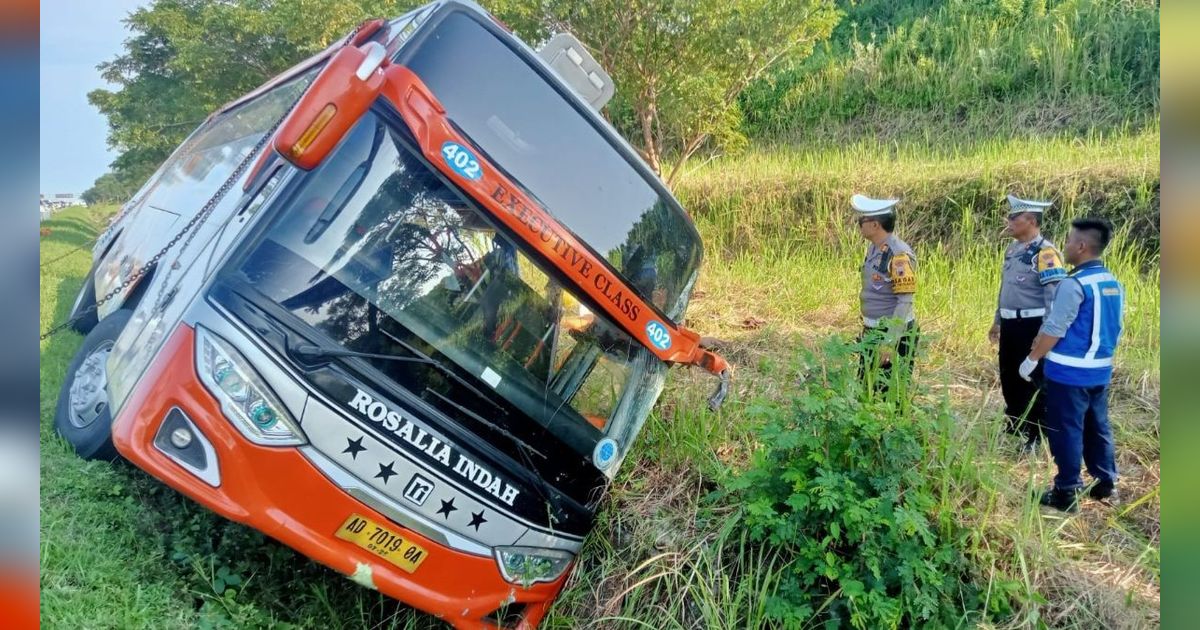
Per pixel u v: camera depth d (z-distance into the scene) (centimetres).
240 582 345
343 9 833
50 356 514
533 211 339
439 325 338
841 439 371
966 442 431
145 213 550
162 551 335
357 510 323
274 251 318
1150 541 378
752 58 835
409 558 335
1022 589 344
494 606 359
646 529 419
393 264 334
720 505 419
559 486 374
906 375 408
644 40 806
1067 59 1156
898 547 347
